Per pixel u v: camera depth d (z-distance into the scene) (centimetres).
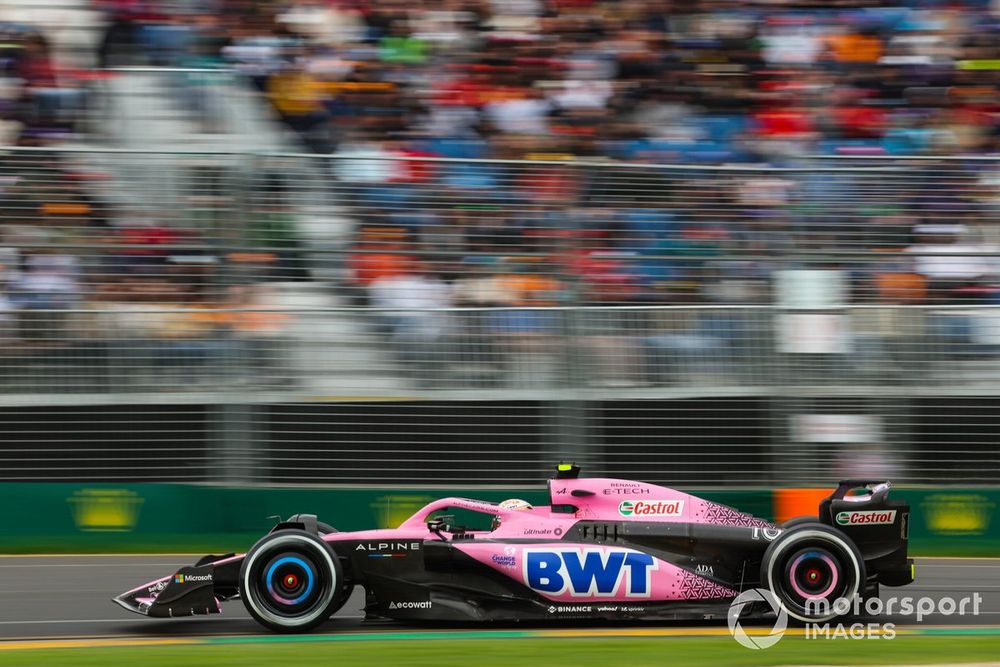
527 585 2322
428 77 4597
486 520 3591
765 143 4556
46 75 4228
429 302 3822
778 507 3647
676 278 3838
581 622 2402
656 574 2327
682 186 3884
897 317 3741
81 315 3662
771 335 3728
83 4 4447
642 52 4697
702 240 3862
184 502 3638
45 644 2236
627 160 4472
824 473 3681
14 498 3603
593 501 2434
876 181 3894
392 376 3697
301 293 3797
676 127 4588
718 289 3838
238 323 3694
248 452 3662
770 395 3694
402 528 2394
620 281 3819
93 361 3659
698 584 2333
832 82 4716
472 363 3706
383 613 2325
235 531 3634
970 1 4934
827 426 3684
